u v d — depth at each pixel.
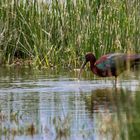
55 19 24.81
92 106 15.66
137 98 11.75
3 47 25.17
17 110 15.31
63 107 15.61
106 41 23.39
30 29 25.11
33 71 23.09
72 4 24.47
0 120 14.20
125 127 11.60
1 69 23.89
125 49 22.92
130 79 19.59
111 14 23.55
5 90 18.45
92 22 23.81
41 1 25.22
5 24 25.31
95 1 23.97
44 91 18.16
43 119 14.20
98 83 19.53
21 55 25.53
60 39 24.59
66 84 19.48
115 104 13.84
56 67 24.05
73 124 13.62
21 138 12.55
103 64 19.58
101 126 13.14
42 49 24.44
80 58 23.92
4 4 25.45
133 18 23.28
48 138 12.48
